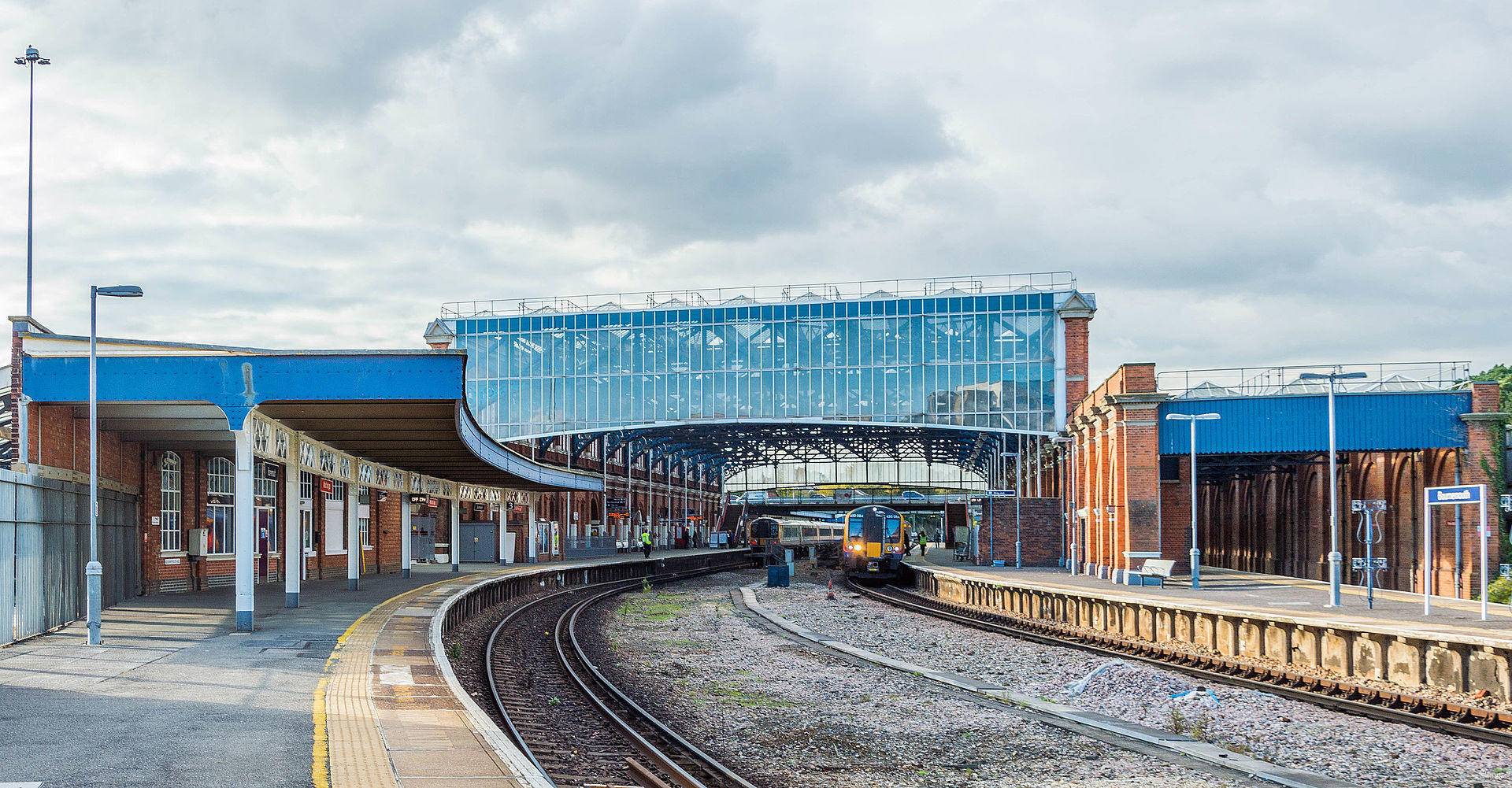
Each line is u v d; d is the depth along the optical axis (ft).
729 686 71.92
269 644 66.54
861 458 356.38
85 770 34.37
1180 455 159.33
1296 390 141.38
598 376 234.17
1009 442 263.90
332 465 107.76
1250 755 49.83
